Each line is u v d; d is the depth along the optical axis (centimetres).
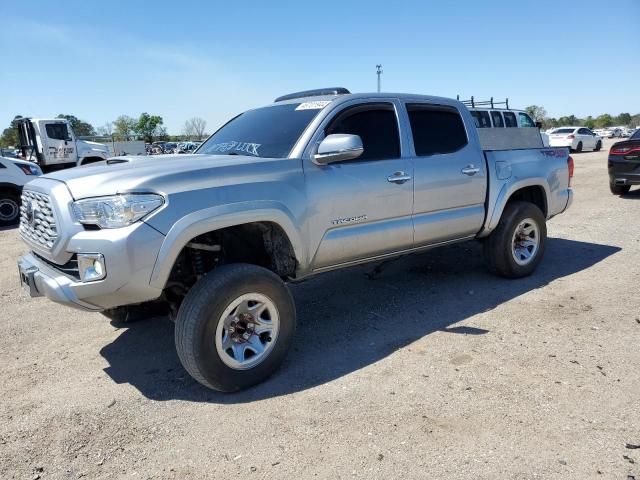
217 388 340
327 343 424
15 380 381
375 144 439
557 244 737
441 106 502
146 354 420
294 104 455
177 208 322
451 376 354
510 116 1672
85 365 404
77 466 277
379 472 259
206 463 274
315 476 259
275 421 310
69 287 318
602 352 380
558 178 602
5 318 516
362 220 420
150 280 315
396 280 585
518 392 328
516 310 475
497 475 252
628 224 849
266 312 364
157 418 321
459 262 648
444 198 481
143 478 265
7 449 294
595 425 289
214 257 393
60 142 1783
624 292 511
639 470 251
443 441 281
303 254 384
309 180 385
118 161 414
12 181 1141
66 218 321
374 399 329
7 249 868
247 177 356
